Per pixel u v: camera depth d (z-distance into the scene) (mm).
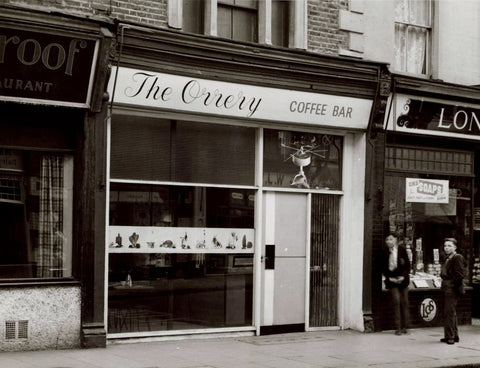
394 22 14172
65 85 10508
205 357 10484
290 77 12320
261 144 12719
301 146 13211
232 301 12484
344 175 13633
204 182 12203
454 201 14867
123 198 11445
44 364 9500
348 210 13633
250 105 12133
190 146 12078
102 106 10914
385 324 13695
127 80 10953
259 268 12664
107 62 10578
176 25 11516
